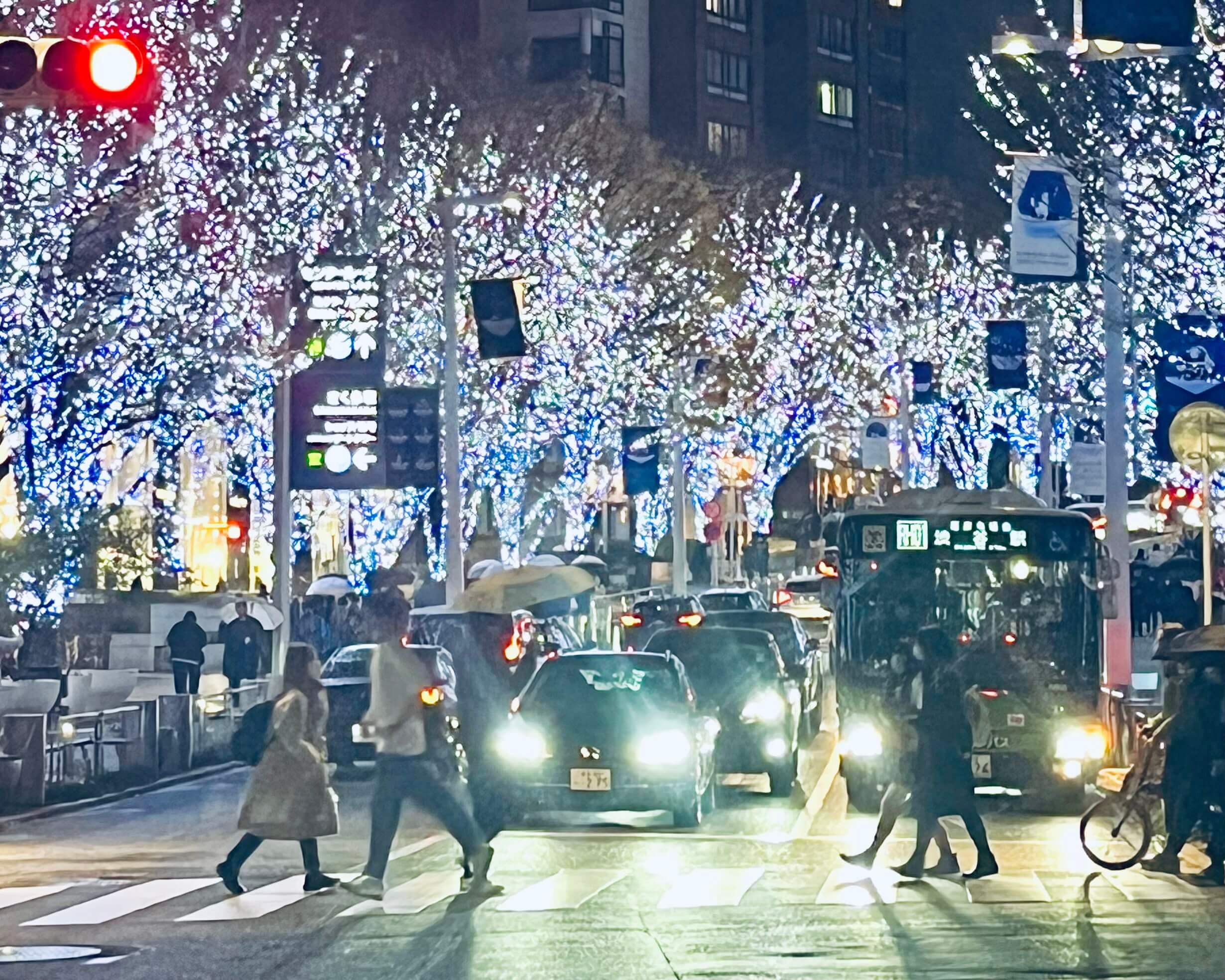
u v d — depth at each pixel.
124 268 54.88
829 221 107.69
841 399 103.94
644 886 21.12
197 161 56.53
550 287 72.44
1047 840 26.03
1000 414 100.44
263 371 56.53
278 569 47.19
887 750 22.64
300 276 46.16
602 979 15.48
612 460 85.00
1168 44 21.05
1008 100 63.19
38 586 50.94
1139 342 51.44
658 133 146.62
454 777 20.38
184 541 74.38
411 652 20.44
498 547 49.56
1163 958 16.34
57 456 53.28
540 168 74.81
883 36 167.38
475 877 20.28
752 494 107.31
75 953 17.34
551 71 130.12
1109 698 34.06
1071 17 47.09
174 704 37.28
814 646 47.97
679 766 26.38
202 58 59.50
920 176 135.50
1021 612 29.67
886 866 22.88
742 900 19.98
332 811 21.11
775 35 159.88
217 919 19.20
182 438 60.78
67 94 17.05
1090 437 82.25
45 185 51.28
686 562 81.62
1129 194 43.00
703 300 85.06
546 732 26.44
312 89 62.91
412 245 65.06
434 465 45.06
